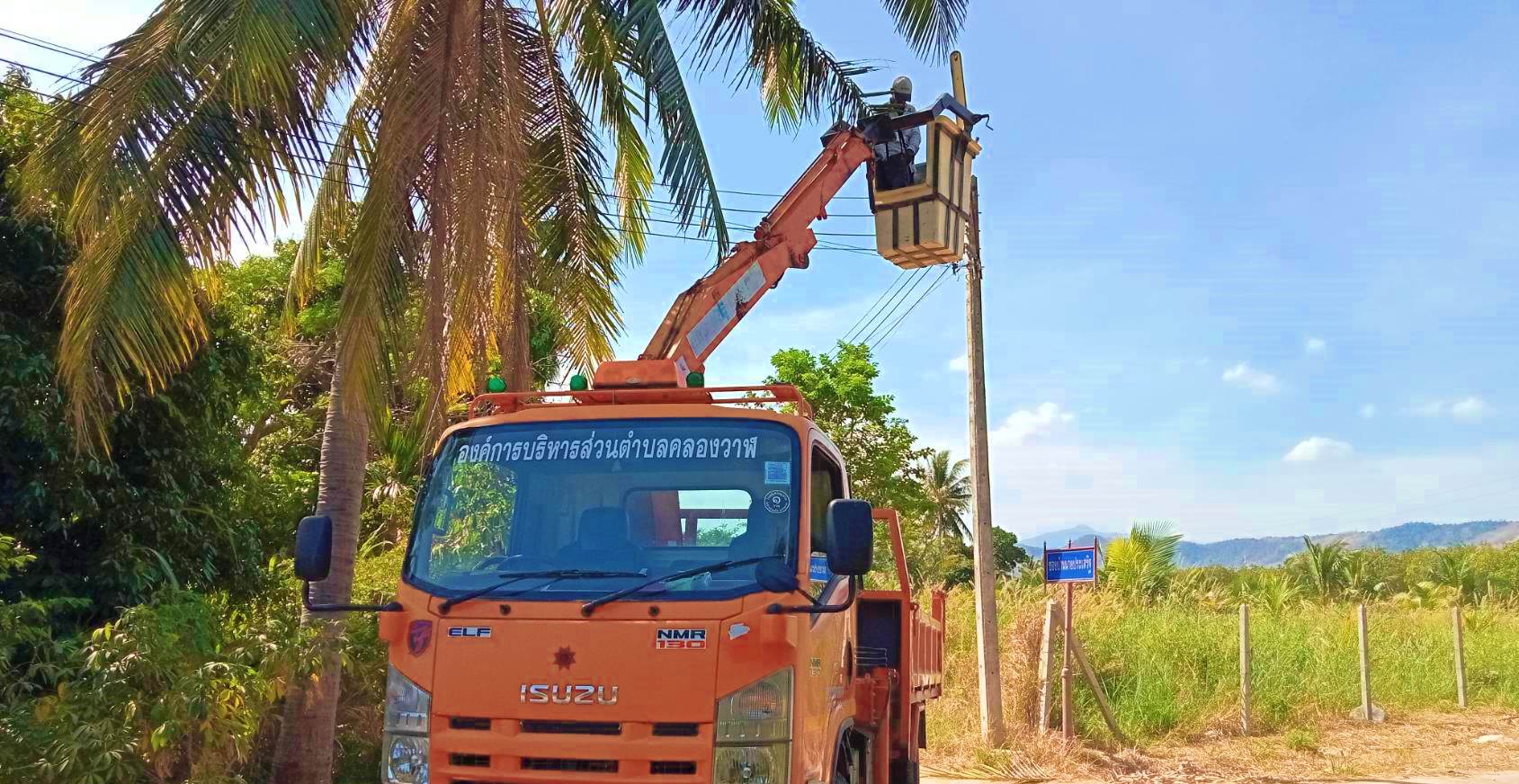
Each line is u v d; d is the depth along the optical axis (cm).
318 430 2078
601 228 1226
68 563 1041
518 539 584
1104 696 1474
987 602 1406
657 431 595
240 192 888
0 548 816
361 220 904
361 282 888
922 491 3541
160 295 842
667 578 538
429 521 593
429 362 895
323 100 949
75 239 973
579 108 1167
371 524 1875
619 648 524
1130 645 1714
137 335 828
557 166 1188
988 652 1397
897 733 834
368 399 888
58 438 983
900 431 3328
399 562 1377
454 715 534
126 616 752
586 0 1045
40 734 697
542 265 1212
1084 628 1711
